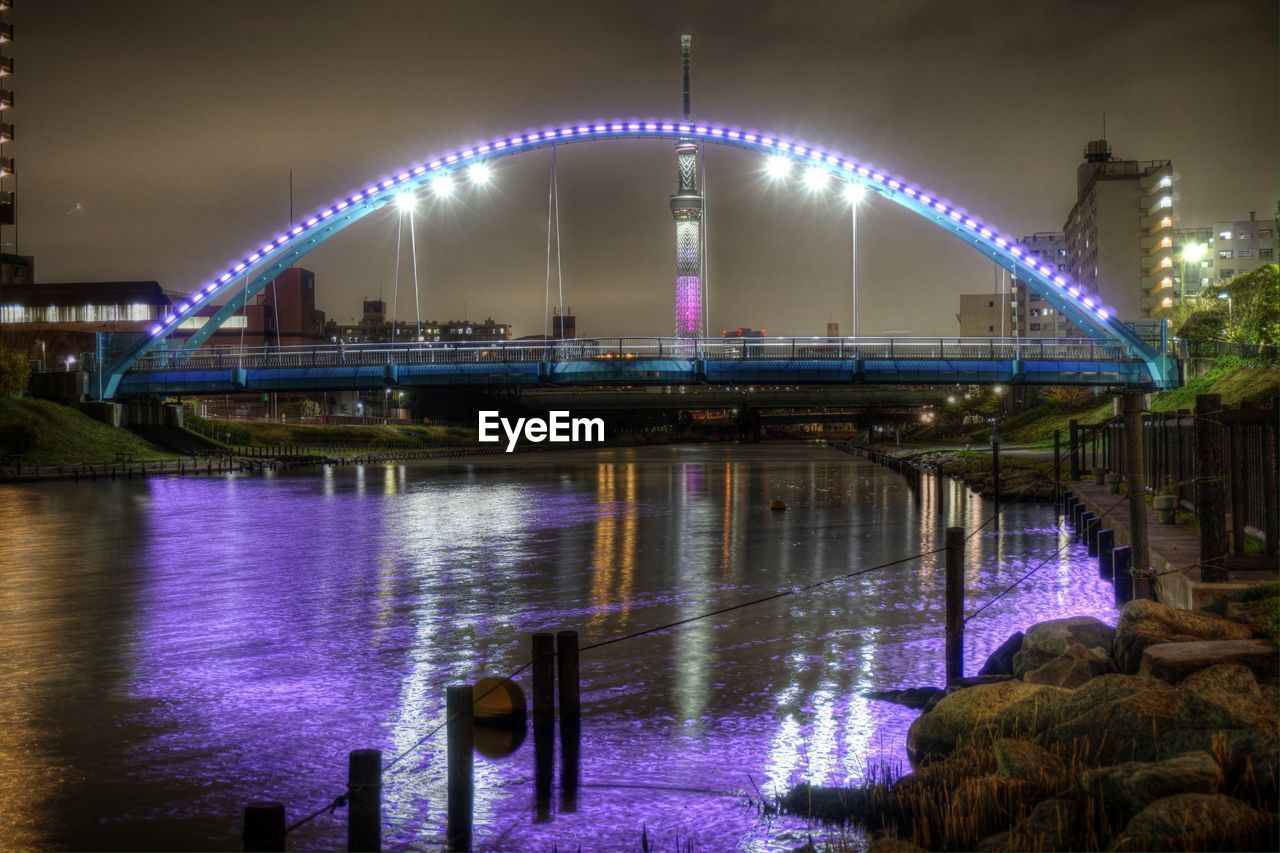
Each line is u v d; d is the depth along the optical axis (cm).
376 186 12850
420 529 5109
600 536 4722
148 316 18638
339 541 4584
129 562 3884
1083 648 1411
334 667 2070
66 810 1281
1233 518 1761
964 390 18262
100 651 2252
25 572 3634
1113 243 19188
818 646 2150
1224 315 10044
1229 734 921
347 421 18862
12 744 1552
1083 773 903
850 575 3275
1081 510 4153
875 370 10131
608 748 1466
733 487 8375
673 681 1856
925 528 4884
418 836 1174
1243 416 1700
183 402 14850
